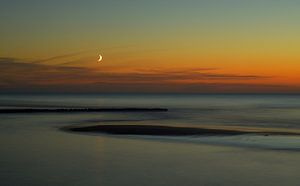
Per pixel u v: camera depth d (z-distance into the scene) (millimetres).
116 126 46812
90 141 34562
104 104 131625
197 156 27297
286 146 31547
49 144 32719
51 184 20031
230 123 54594
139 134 39625
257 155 27656
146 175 21906
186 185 19953
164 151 29344
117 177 21438
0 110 77875
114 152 28875
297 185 19938
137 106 115625
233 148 30656
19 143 33188
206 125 50781
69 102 151125
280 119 62875
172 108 102750
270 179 21047
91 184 20062
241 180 20859
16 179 20938
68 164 24656
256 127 48094
